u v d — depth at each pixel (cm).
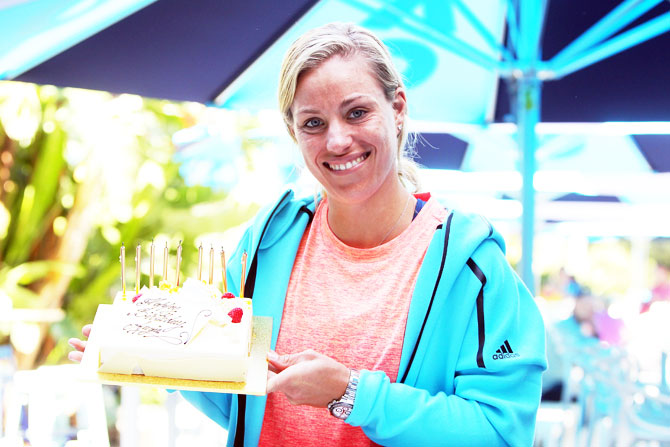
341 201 140
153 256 162
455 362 138
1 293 575
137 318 145
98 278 612
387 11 314
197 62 291
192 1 264
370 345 141
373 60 136
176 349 134
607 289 1393
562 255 1391
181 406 320
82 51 272
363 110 134
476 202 657
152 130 631
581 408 470
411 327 138
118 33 268
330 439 141
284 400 145
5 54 267
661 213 769
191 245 639
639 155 499
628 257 1433
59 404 286
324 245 152
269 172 637
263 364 140
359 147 134
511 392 135
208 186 669
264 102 334
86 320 606
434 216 150
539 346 138
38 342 569
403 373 137
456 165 530
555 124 413
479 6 356
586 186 570
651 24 332
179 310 148
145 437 381
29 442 280
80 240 614
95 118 609
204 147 509
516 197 648
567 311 830
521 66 354
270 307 150
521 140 362
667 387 467
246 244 162
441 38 336
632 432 414
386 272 146
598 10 353
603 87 385
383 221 148
